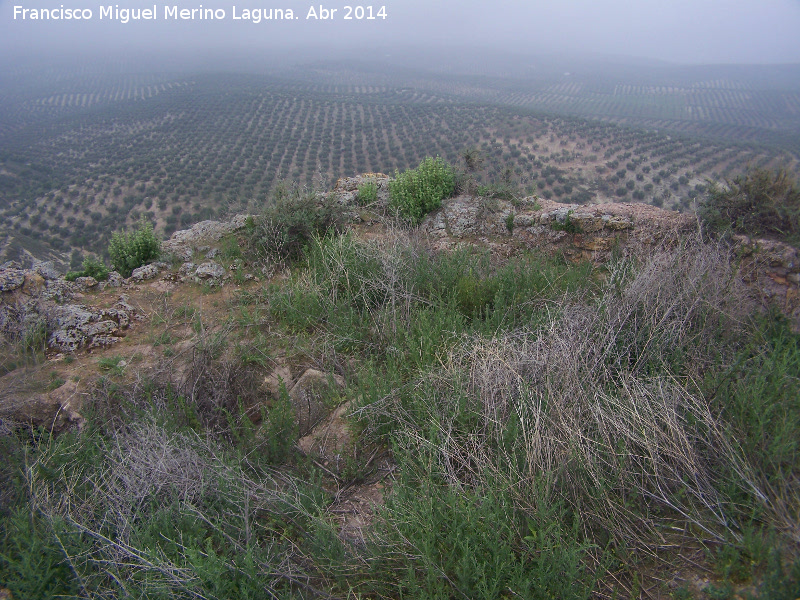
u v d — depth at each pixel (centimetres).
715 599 239
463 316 532
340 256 623
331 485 362
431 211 834
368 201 856
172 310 621
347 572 275
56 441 400
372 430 390
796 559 236
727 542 260
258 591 260
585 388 362
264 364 489
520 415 332
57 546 287
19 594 263
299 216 731
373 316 542
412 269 610
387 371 440
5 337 546
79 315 574
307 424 418
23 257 2900
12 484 349
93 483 338
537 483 288
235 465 347
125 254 749
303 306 574
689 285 462
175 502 316
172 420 404
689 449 300
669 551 271
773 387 352
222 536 300
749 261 560
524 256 695
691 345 414
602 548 274
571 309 465
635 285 458
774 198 575
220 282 686
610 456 310
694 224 621
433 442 332
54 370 501
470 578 249
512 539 267
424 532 271
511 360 384
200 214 3872
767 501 275
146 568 263
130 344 551
